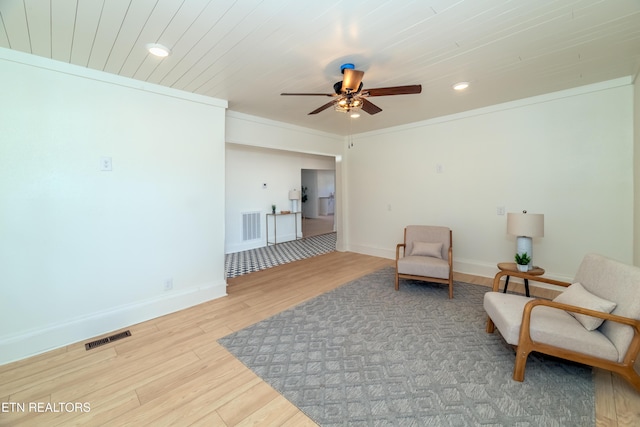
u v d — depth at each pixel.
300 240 7.46
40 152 2.24
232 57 2.27
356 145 5.48
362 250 5.58
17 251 2.16
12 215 2.14
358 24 1.84
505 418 1.54
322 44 2.08
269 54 2.22
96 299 2.53
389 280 3.96
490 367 1.99
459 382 1.84
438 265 3.32
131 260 2.72
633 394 1.70
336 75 2.64
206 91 3.03
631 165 2.92
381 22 1.82
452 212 4.28
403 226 4.89
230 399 1.71
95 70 2.46
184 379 1.91
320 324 2.67
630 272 1.77
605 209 3.09
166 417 1.58
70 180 2.37
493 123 3.79
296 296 3.40
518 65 2.51
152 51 2.15
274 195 7.03
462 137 4.09
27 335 2.19
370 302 3.18
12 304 2.15
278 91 3.03
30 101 2.19
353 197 5.64
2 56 2.07
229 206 6.08
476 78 2.79
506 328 1.94
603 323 1.82
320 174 12.59
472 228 4.09
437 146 4.36
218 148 3.31
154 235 2.86
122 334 2.52
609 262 1.97
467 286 3.66
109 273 2.60
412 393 1.74
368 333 2.49
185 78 2.67
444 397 1.71
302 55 2.24
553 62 2.46
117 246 2.63
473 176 4.03
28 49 2.10
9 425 1.54
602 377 1.86
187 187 3.08
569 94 3.20
